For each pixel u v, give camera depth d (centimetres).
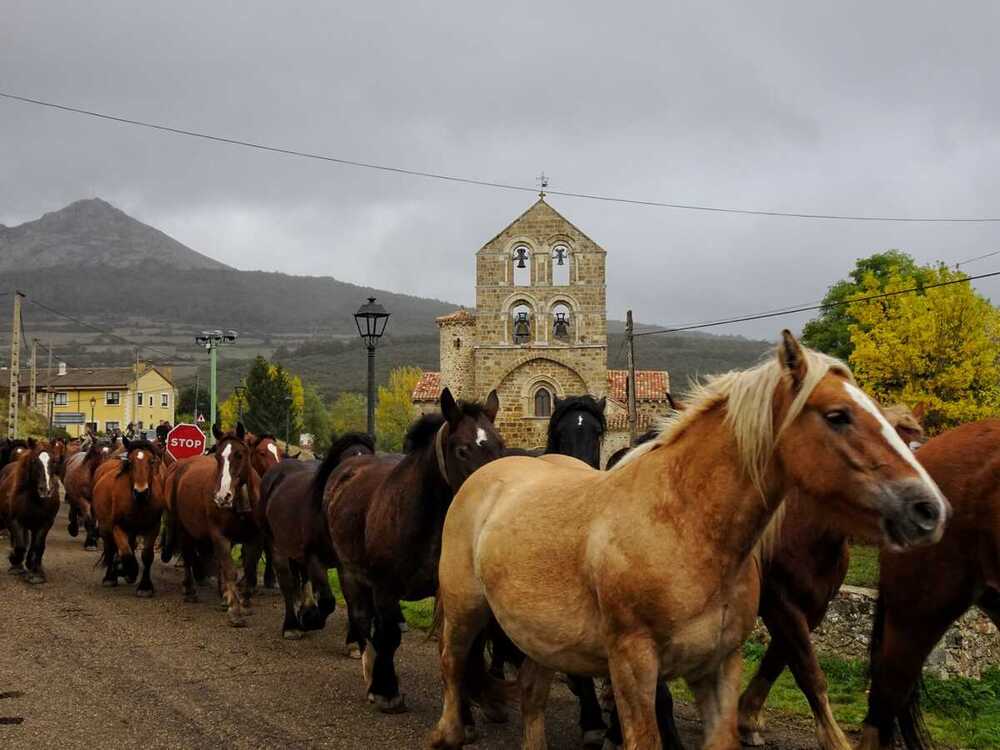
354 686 859
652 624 431
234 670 914
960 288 2483
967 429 555
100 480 1494
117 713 756
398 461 891
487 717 743
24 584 1475
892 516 385
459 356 4569
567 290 4169
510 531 518
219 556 1223
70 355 18538
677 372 9525
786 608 603
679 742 571
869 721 591
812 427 409
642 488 453
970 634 881
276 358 17362
